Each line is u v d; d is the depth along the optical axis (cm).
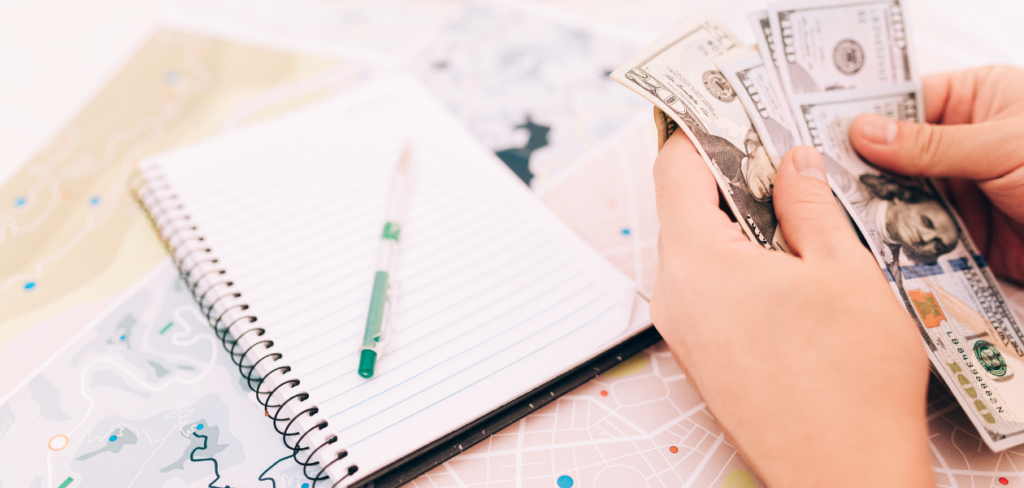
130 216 64
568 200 66
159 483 43
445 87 81
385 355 48
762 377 38
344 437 43
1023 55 82
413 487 43
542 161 71
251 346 49
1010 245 56
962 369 45
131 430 46
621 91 80
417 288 54
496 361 48
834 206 44
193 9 93
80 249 60
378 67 84
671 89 47
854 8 56
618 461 44
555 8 94
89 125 74
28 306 55
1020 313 54
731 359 39
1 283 56
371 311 49
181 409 47
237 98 79
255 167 67
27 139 72
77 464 44
